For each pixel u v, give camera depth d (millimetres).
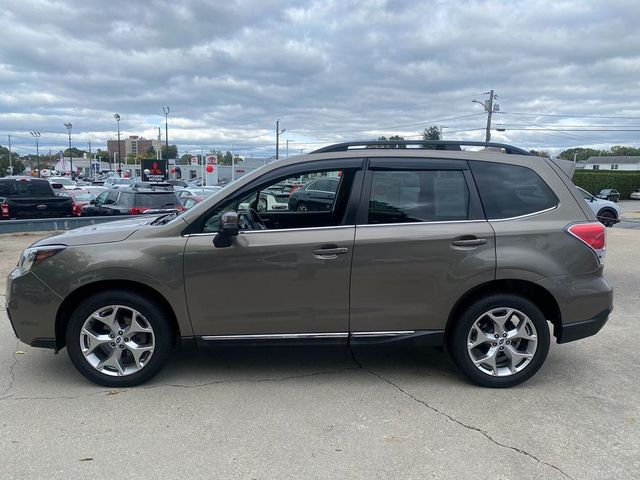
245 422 3463
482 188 3988
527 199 4008
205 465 2961
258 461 3006
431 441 3238
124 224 4426
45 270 3838
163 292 3846
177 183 45750
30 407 3662
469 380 4141
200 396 3855
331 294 3898
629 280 8117
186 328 3939
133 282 3932
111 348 3969
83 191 27938
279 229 3908
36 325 3906
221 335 3969
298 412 3611
